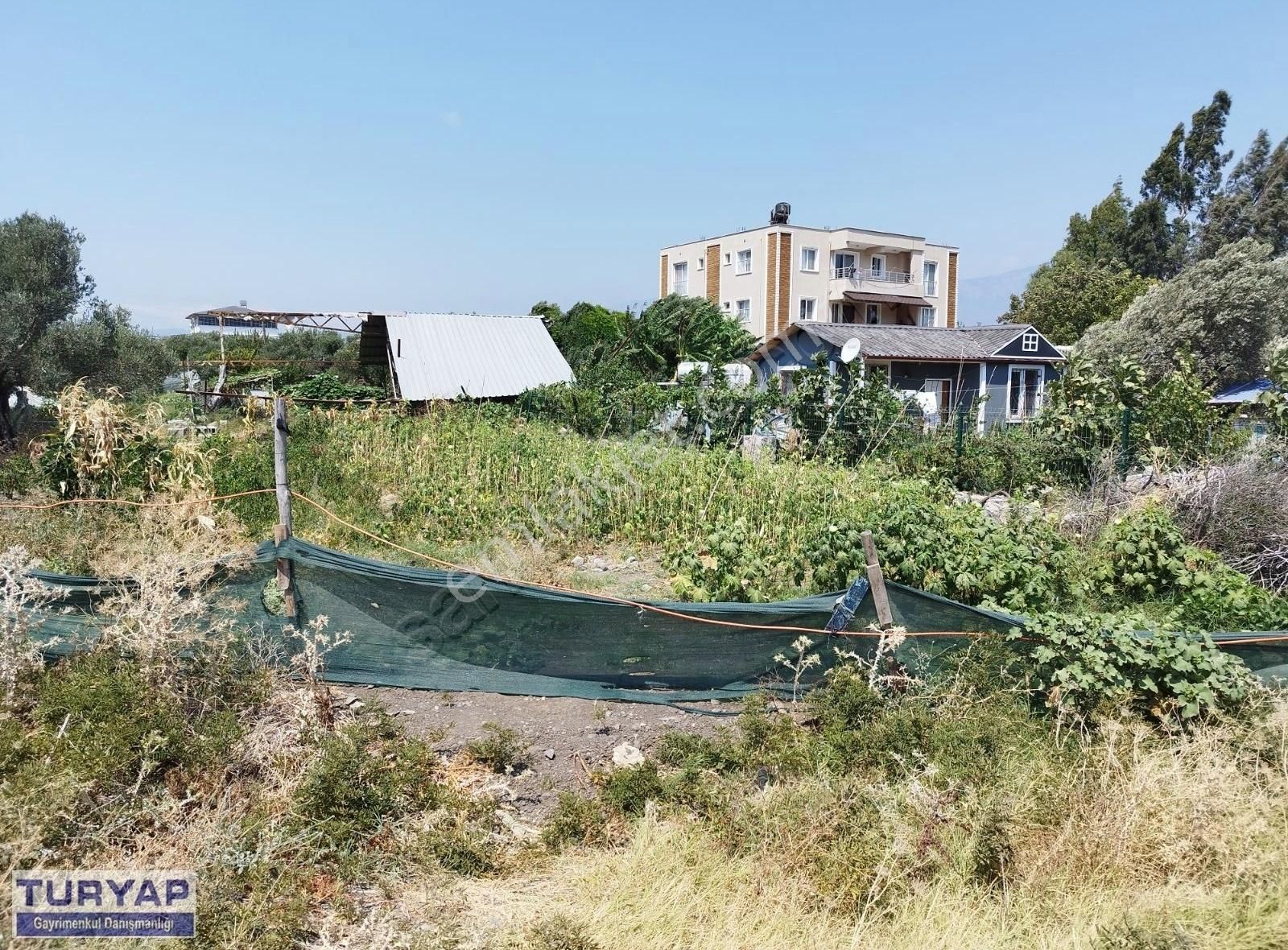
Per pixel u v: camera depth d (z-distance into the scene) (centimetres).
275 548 502
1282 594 786
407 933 317
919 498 904
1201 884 359
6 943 280
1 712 414
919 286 4438
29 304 1427
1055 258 4800
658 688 513
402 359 2075
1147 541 751
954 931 326
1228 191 4625
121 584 484
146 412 962
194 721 435
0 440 1432
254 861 341
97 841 344
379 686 513
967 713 465
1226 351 2703
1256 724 435
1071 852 369
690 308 3144
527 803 416
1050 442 1289
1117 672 462
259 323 2322
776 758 426
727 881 350
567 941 298
